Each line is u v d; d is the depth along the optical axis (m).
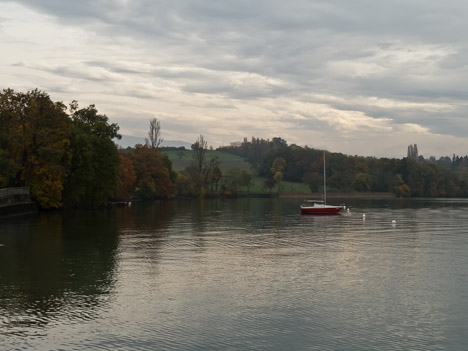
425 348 20.31
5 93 88.00
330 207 105.50
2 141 87.69
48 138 90.12
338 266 37.84
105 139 105.06
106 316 23.94
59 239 52.75
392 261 40.31
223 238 56.00
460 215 102.75
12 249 45.28
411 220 87.62
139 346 20.03
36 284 30.67
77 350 19.56
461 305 26.62
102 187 104.38
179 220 82.06
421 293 29.27
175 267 36.78
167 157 194.38
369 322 23.52
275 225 75.19
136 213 98.19
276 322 23.31
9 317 23.67
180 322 23.14
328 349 20.06
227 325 22.78
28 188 90.81
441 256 43.12
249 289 29.75
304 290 29.67
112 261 39.22
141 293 28.53
